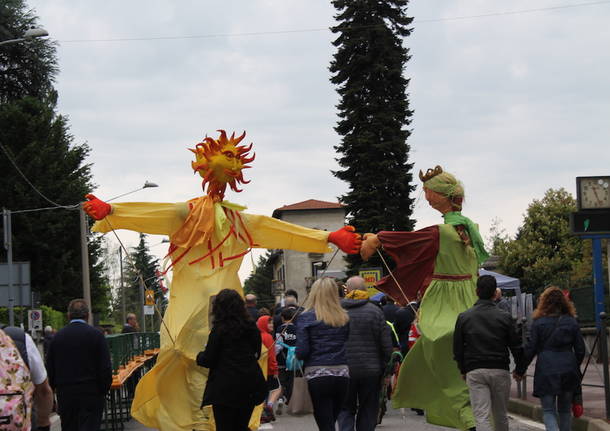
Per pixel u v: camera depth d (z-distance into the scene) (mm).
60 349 9086
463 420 10594
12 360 5438
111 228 11141
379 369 9438
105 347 9195
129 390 17109
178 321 10977
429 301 11148
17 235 44188
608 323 22156
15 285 22938
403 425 13008
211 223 11188
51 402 6980
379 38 40500
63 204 45062
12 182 44219
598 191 13875
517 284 23656
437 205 11555
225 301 8023
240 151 11469
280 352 14984
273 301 98188
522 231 61469
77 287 46281
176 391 10992
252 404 8023
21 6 51938
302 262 76062
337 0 41000
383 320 9492
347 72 40562
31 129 45562
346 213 40906
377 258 40281
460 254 11211
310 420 14047
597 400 14242
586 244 49344
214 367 8000
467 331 8945
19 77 52875
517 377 9516
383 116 40000
